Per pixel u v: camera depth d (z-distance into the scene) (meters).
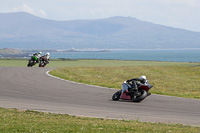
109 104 27.25
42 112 21.34
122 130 15.56
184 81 57.41
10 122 16.72
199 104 28.86
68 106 25.12
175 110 25.30
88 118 19.78
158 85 49.69
